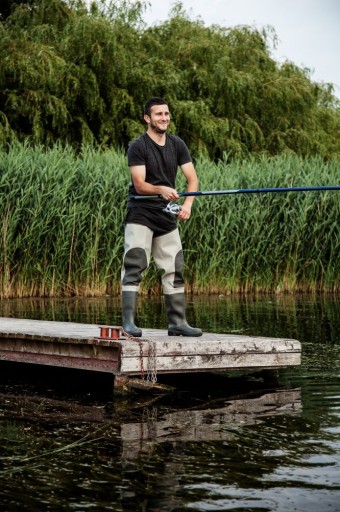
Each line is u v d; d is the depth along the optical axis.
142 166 5.61
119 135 18.94
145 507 2.99
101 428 4.27
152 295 13.73
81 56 18.59
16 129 18.30
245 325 8.77
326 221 14.86
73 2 20.27
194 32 21.58
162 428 4.26
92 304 11.55
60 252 13.25
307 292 14.92
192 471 3.42
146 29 21.53
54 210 13.22
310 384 5.53
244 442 3.92
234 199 14.48
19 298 12.88
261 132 20.69
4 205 12.94
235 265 14.36
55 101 17.86
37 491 3.18
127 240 5.73
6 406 4.90
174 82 19.38
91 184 13.52
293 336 7.83
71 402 5.04
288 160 15.74
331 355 6.74
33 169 13.29
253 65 21.66
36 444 3.92
